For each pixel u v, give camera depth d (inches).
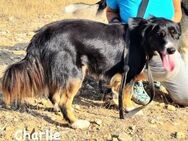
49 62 100.3
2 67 144.9
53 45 100.0
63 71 100.1
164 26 100.8
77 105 118.3
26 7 289.9
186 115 118.2
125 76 104.6
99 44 102.1
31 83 101.2
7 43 188.2
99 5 131.0
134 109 110.5
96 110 116.1
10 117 107.0
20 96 102.3
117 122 108.6
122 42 103.8
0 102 115.0
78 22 103.5
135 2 115.9
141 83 120.3
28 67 100.9
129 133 103.6
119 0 119.1
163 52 100.5
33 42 102.0
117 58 103.9
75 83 101.5
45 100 118.7
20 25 248.2
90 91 128.0
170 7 117.6
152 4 115.6
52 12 289.1
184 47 120.8
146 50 104.1
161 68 111.2
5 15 271.9
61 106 103.5
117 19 123.2
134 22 104.7
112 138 100.4
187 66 118.9
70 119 104.0
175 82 118.6
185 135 105.8
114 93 117.9
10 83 100.6
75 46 100.9
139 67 105.9
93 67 104.0
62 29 101.0
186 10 122.0
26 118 107.0
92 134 102.2
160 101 126.3
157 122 111.1
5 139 98.5
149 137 102.8
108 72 105.0
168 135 105.0
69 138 99.8
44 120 107.3
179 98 121.6
